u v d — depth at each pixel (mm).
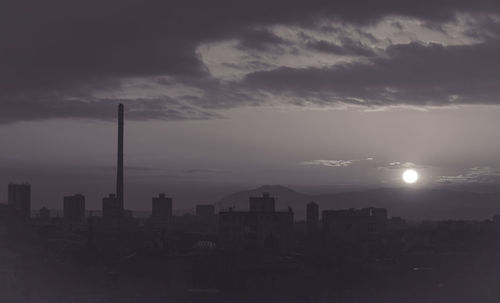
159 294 191250
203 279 199750
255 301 193500
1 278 177375
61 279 190875
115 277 196500
